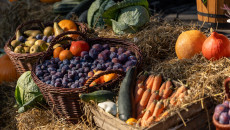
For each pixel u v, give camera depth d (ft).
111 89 8.71
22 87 9.60
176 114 7.75
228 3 10.68
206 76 8.63
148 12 11.43
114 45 10.15
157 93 8.35
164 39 10.20
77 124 8.90
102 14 11.08
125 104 8.05
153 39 10.24
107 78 8.81
